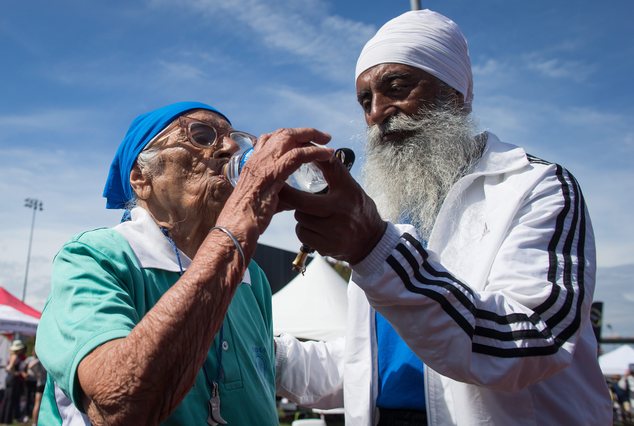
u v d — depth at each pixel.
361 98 2.31
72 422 1.55
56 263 1.58
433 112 2.16
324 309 6.94
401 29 2.21
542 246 1.74
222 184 1.77
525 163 1.94
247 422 1.71
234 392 1.70
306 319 6.87
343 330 6.76
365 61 2.27
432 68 2.18
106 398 1.19
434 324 1.50
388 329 2.03
